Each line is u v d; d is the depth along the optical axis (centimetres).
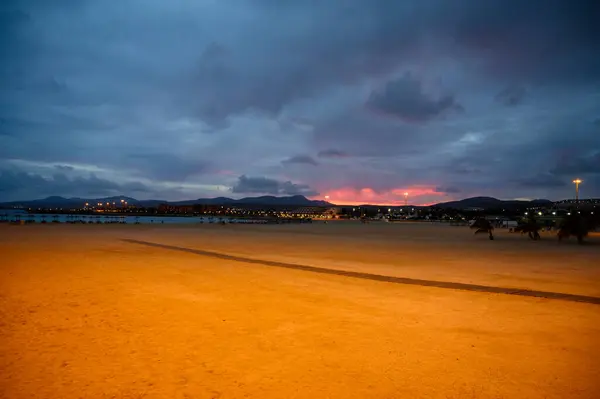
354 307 892
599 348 622
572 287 1162
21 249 2097
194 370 525
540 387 482
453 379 504
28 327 712
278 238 3519
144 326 724
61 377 498
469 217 14138
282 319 782
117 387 471
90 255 1888
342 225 8488
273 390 468
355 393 462
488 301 966
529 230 3559
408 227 7212
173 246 2494
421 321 776
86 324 734
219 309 860
